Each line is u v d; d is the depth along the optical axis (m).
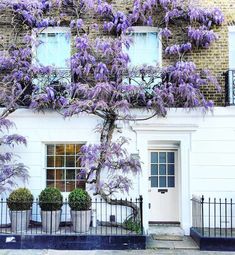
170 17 12.27
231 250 9.97
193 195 11.78
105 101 11.41
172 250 10.02
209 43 12.22
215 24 12.37
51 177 12.27
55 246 10.17
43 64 12.48
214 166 11.88
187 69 11.65
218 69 12.22
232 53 12.41
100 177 11.68
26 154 12.05
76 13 12.42
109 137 11.68
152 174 12.32
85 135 12.05
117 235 10.20
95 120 12.06
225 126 11.91
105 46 11.73
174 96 11.84
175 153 12.33
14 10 12.29
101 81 11.62
